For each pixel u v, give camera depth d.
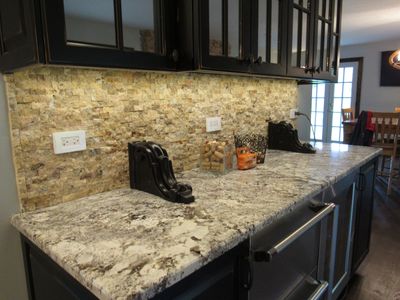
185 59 1.15
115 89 1.24
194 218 0.95
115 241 0.81
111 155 1.26
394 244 2.48
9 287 1.07
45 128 1.07
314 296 1.31
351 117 5.39
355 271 2.04
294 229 1.10
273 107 2.23
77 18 0.87
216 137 1.76
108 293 0.59
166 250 0.75
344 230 1.71
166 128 1.47
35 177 1.06
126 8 1.00
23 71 1.00
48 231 0.89
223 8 1.21
